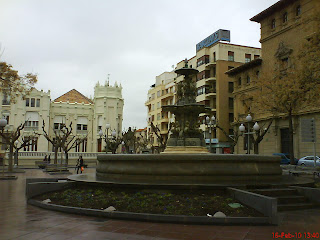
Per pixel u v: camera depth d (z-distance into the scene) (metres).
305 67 23.52
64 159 46.75
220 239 6.20
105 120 63.47
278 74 29.94
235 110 47.25
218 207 8.30
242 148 45.47
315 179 14.68
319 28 22.34
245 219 7.39
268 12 39.66
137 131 111.12
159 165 10.98
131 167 11.38
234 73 47.78
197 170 10.70
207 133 53.66
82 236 6.37
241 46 54.50
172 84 70.38
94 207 8.81
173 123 16.28
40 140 59.41
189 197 9.27
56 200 10.13
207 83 54.50
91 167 43.72
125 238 6.23
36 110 60.22
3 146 55.62
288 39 36.97
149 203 8.79
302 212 8.89
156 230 6.88
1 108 58.38
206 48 55.31
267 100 29.41
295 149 35.06
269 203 7.49
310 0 33.66
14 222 7.63
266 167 11.52
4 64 25.67
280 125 37.53
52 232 6.67
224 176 10.73
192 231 6.80
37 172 31.17
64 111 64.38
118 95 65.50
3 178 21.95
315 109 32.06
